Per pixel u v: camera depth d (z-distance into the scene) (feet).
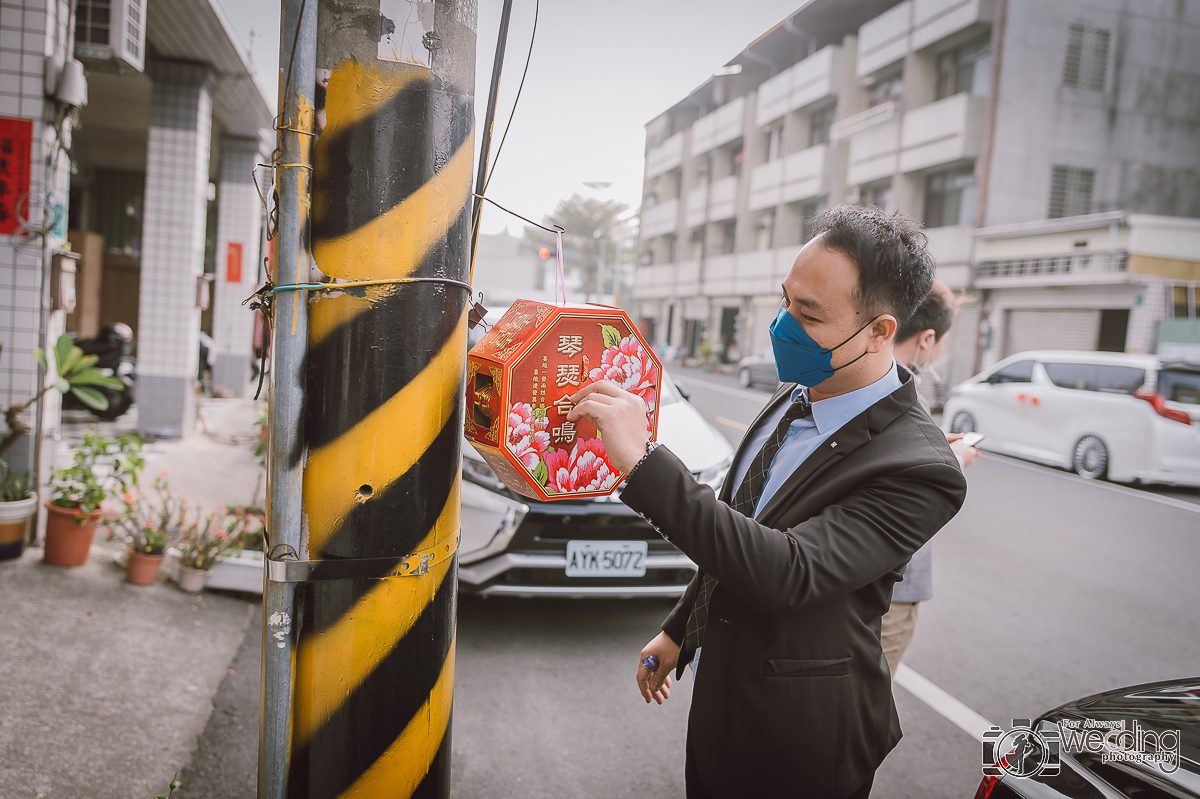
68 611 10.43
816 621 4.04
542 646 11.36
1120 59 53.52
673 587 10.85
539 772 8.25
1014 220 52.80
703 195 91.40
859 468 3.99
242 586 11.91
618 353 4.00
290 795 3.57
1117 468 26.66
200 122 23.13
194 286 24.02
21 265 12.20
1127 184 54.65
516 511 10.36
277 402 3.35
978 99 52.26
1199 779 3.88
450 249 3.60
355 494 3.45
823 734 4.02
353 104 3.35
